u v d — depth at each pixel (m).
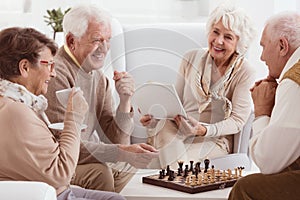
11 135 2.15
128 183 2.75
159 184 2.68
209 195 2.54
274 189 2.39
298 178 2.38
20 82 2.29
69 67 2.75
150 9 4.98
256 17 4.71
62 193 2.32
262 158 2.40
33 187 1.84
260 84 2.65
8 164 2.17
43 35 2.34
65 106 2.53
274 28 2.58
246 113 3.26
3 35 2.30
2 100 2.20
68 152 2.29
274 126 2.36
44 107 2.31
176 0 5.01
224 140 3.27
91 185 2.68
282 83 2.40
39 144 2.19
